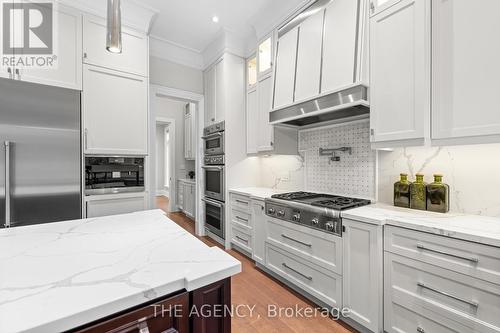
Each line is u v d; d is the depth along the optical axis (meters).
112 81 2.39
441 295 1.25
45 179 2.01
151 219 1.37
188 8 2.64
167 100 5.76
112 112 2.38
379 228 1.47
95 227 1.21
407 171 1.87
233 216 3.17
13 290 0.62
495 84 1.21
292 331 1.66
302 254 2.02
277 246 2.29
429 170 1.74
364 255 1.55
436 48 1.41
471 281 1.15
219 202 3.37
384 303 1.49
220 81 3.34
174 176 5.86
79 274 0.71
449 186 1.64
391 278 1.45
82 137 2.21
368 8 1.75
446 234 1.22
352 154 2.27
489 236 1.10
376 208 1.77
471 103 1.28
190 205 5.07
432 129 1.43
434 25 1.41
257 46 2.96
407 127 1.51
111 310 0.58
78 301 0.58
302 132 2.80
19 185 1.89
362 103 1.71
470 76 1.28
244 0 2.51
